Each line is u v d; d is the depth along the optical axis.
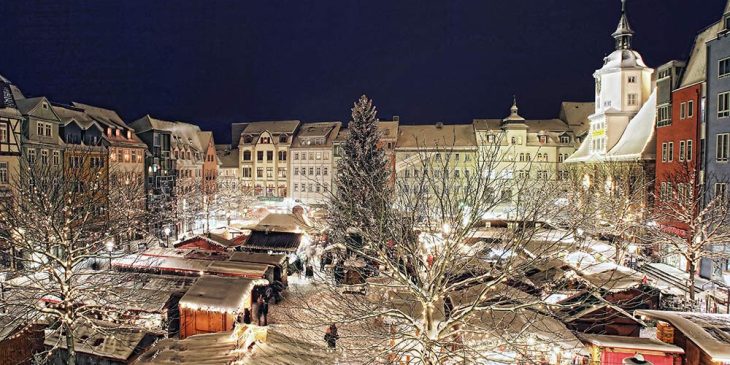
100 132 53.19
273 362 16.42
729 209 29.95
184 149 74.69
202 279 25.56
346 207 25.73
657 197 38.62
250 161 88.69
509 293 18.56
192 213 61.56
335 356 16.97
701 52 40.56
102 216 35.28
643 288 24.34
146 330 21.36
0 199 30.62
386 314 14.56
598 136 60.31
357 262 31.50
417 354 16.20
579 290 20.84
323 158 84.44
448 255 14.13
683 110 40.56
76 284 21.53
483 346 16.39
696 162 38.44
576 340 17.83
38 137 43.47
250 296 25.11
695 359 16.38
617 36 59.91
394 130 78.69
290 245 40.94
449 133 77.56
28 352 20.20
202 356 16.17
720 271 33.31
